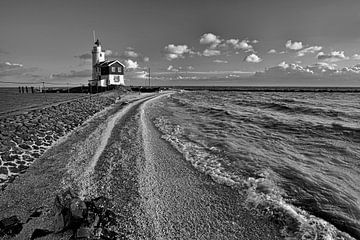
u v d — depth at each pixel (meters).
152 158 13.52
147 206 8.76
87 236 6.98
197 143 16.44
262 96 71.94
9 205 8.98
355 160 12.87
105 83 69.31
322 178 10.72
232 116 28.20
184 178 10.99
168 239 7.12
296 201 8.92
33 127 18.55
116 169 12.02
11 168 11.88
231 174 11.27
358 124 21.62
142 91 81.62
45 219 8.06
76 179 10.95
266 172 11.36
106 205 8.44
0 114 25.30
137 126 21.98
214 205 8.80
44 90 95.38
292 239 7.00
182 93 86.06
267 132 19.58
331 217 7.95
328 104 41.00
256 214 8.20
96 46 75.38
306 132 19.16
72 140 17.48
